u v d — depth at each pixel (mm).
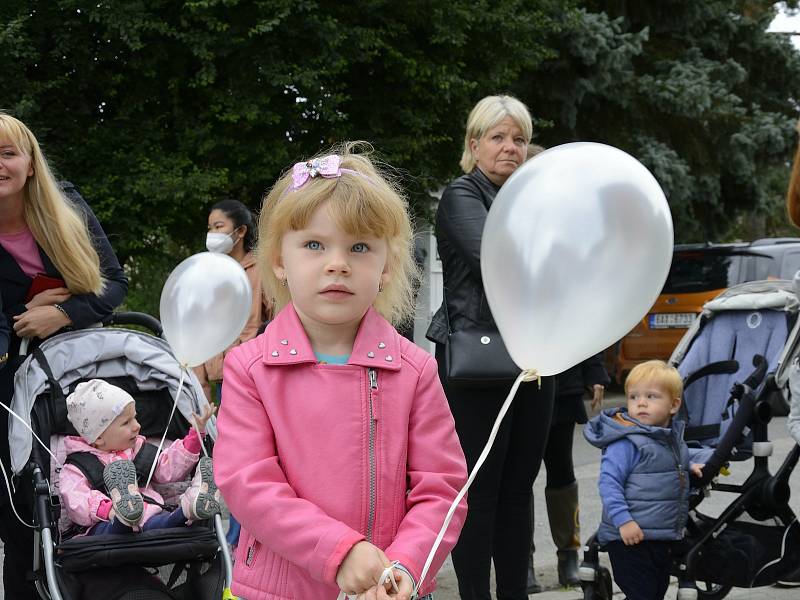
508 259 1942
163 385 3619
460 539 3537
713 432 4121
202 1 8594
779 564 3740
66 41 9055
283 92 9516
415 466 2135
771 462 7211
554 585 4594
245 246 5168
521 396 3551
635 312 1933
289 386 2105
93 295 3592
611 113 13188
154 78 9445
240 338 4957
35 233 3441
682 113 12883
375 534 2049
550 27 11109
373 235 2092
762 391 3680
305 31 9234
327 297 2057
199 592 2959
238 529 4871
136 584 2873
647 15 13586
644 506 3602
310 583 2039
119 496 2932
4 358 3242
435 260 11180
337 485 2041
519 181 1985
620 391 12008
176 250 10461
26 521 3281
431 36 10016
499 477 3547
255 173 9516
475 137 3725
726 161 13867
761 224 23031
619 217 1871
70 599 2818
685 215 13664
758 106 14055
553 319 1911
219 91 9164
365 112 10312
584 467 7395
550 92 12156
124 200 9078
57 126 9430
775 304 4129
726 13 13859
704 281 10758
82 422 3234
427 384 2182
